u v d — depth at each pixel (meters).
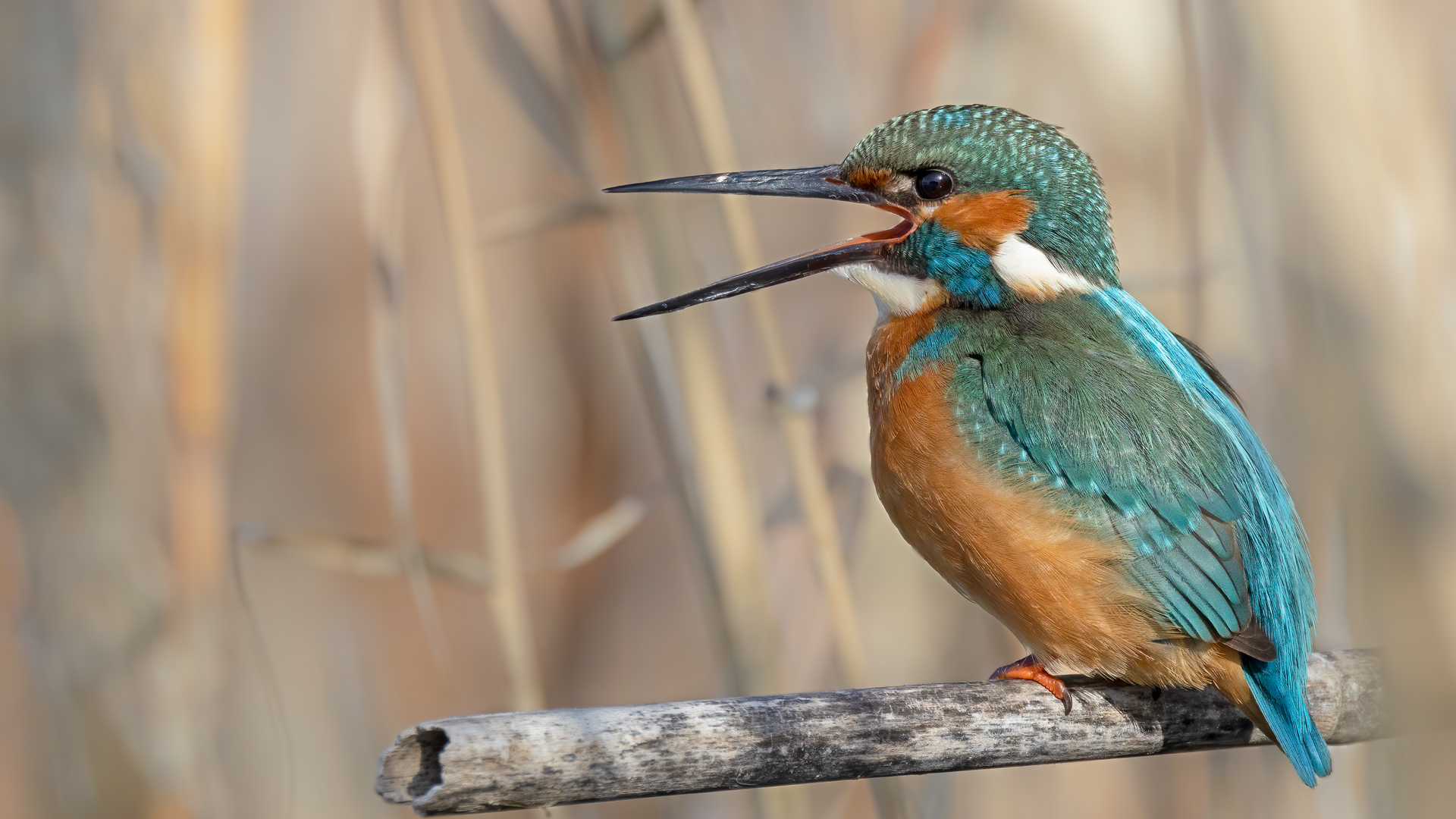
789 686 3.58
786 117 3.62
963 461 3.51
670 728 3.46
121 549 3.55
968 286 3.53
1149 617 3.50
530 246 3.63
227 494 3.60
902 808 3.54
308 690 3.59
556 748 3.46
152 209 3.55
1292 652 3.49
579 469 3.63
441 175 3.54
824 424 3.58
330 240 3.64
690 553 3.60
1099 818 3.58
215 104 3.56
